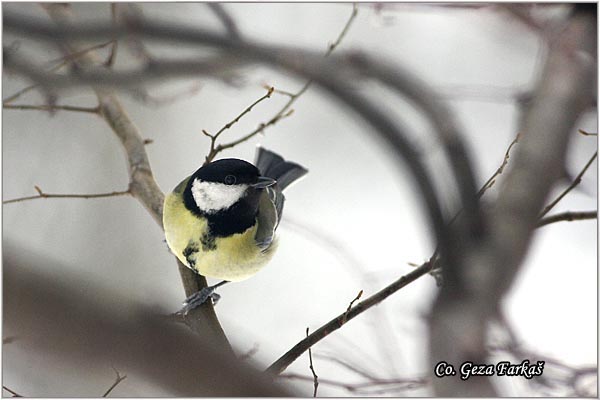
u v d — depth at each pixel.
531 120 9.25
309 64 8.98
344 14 15.16
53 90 8.59
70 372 1.66
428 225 8.31
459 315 8.17
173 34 8.94
